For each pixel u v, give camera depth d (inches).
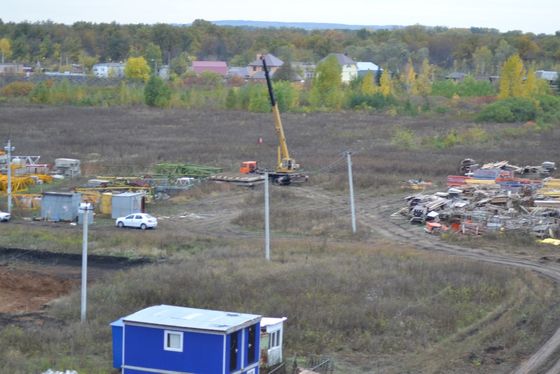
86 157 3666.3
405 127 5059.1
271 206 2721.5
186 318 1163.3
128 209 2527.1
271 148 4055.1
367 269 1813.5
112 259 2026.3
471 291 1664.6
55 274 1886.1
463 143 4360.2
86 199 2613.2
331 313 1471.5
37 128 4697.3
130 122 5162.4
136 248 2111.2
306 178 3218.5
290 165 3208.7
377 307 1520.7
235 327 1123.3
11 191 2709.2
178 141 4293.8
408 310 1521.9
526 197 2628.0
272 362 1246.9
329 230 2357.3
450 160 3686.0
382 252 2034.9
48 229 2313.0
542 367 1237.7
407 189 3029.0
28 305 1640.0
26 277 1854.1
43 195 2491.4
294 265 1846.7
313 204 2783.0
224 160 3646.7
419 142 4350.4
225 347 1109.7
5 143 3964.1
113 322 1322.6
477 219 2386.8
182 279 1673.2
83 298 1472.7
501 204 2559.1
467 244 2214.6
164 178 3026.6
